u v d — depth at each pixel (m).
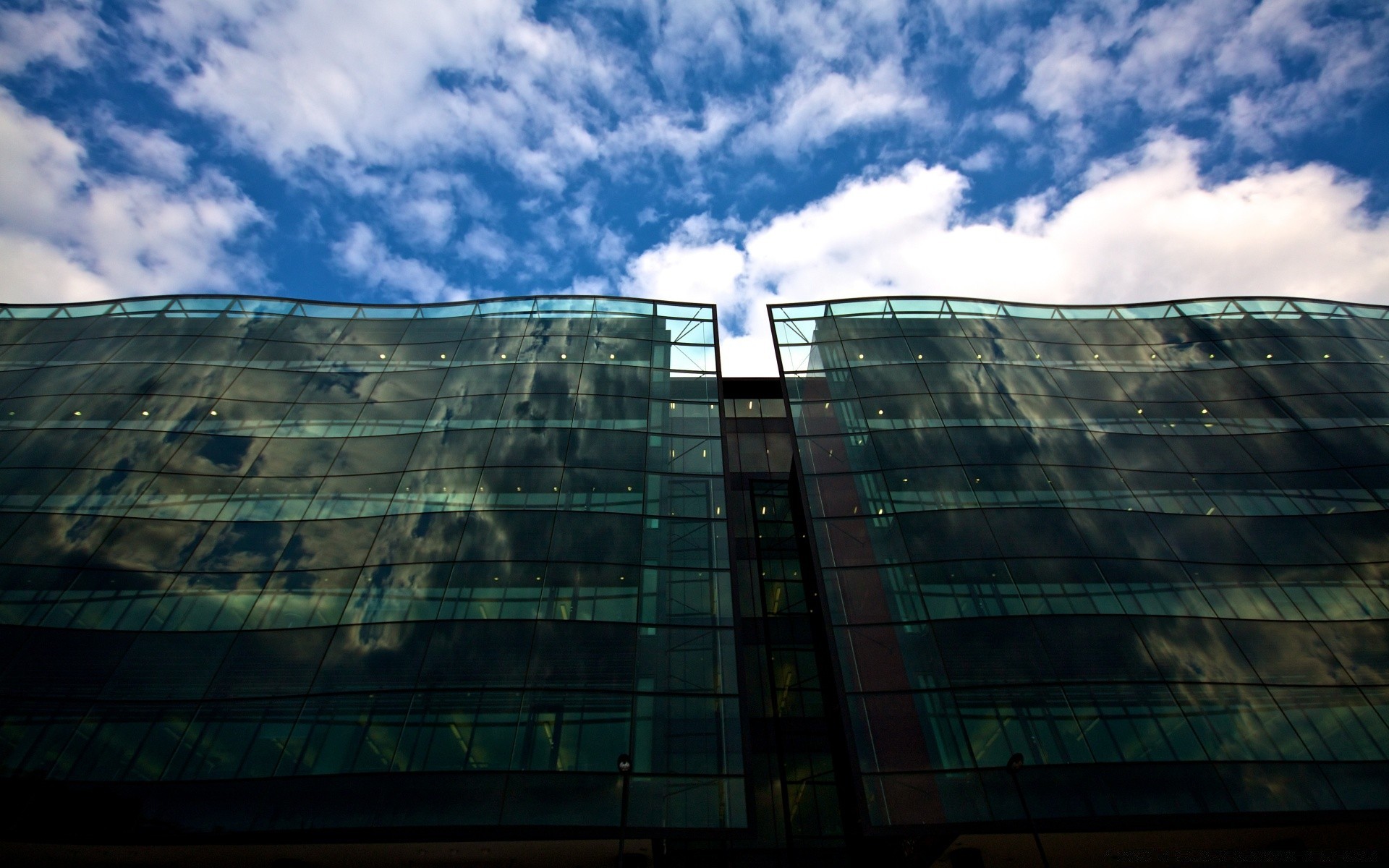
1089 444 27.70
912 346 32.53
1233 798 17.48
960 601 22.00
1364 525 24.27
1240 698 19.56
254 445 27.20
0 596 21.30
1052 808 17.33
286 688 19.80
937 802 17.52
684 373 31.64
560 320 34.25
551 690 19.84
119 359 30.97
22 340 32.25
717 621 22.02
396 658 20.50
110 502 24.48
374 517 24.72
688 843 21.77
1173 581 22.64
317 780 17.89
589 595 22.39
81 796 17.44
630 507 25.42
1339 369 31.00
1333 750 18.42
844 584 22.86
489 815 17.25
